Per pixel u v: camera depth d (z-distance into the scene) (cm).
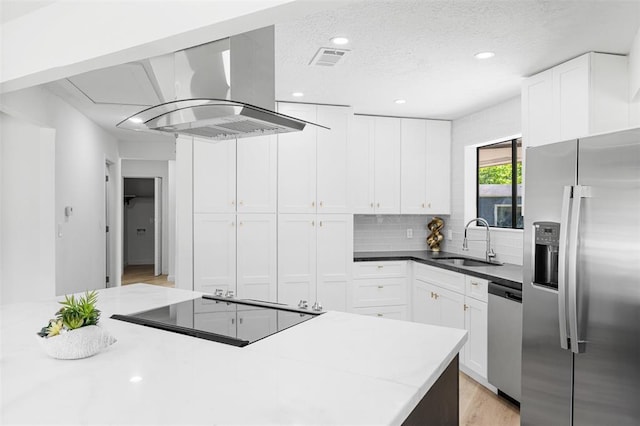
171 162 801
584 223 219
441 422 160
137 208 1091
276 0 143
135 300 240
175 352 156
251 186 393
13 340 173
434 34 250
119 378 132
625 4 212
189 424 103
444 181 483
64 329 150
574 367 227
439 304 397
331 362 145
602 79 274
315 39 258
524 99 330
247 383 127
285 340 169
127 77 321
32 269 381
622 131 201
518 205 409
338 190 414
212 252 386
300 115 405
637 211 194
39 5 207
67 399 118
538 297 253
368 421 104
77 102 425
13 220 378
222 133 240
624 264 200
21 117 333
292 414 108
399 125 469
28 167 380
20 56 220
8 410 111
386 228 505
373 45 267
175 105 192
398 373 135
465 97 386
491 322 320
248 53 198
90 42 194
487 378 326
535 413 256
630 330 197
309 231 407
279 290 399
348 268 417
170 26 169
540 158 252
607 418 208
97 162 551
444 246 501
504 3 213
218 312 213
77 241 463
